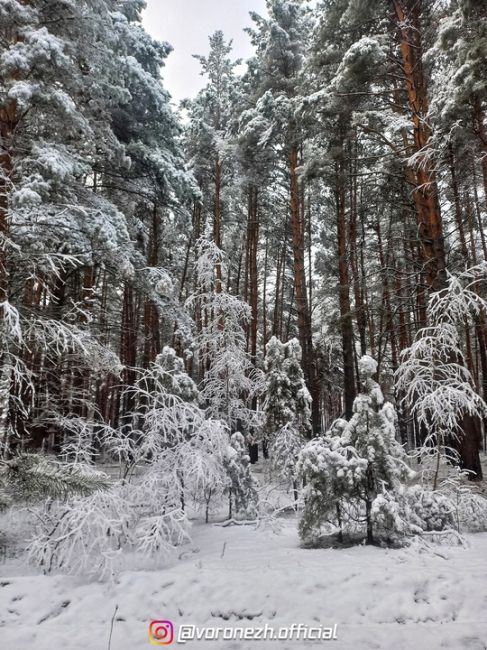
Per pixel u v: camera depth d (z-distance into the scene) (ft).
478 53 29.32
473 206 53.83
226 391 30.30
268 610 13.42
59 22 27.96
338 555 17.66
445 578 14.42
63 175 25.30
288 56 54.65
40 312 21.99
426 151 31.78
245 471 26.25
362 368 21.18
